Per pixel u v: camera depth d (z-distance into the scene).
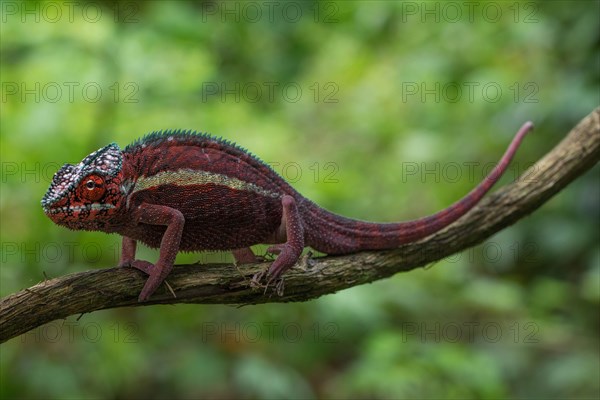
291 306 5.31
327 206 5.46
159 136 2.98
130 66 5.33
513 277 6.65
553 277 6.54
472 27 6.95
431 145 6.73
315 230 3.21
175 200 2.94
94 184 2.71
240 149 3.11
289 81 7.52
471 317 6.05
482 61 6.88
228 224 3.06
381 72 7.31
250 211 3.07
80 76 5.18
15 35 5.41
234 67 7.36
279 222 3.16
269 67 7.44
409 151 6.69
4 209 5.00
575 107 6.12
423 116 7.03
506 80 6.54
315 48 7.82
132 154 2.90
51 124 4.93
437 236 3.42
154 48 5.57
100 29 5.36
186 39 6.18
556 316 6.28
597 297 5.85
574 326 6.14
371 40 7.65
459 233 3.45
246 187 3.06
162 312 5.20
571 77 6.29
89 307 2.70
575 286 6.41
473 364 5.14
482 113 6.68
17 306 2.59
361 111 7.07
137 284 2.77
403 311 5.88
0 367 4.68
